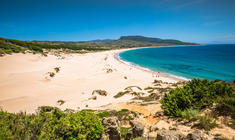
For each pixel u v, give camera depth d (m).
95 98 22.23
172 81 36.06
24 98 21.50
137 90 26.23
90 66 55.19
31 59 50.00
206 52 138.12
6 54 46.12
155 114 9.23
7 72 33.62
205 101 7.65
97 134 4.18
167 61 78.38
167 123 6.73
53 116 4.64
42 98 22.45
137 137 5.14
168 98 8.88
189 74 44.53
